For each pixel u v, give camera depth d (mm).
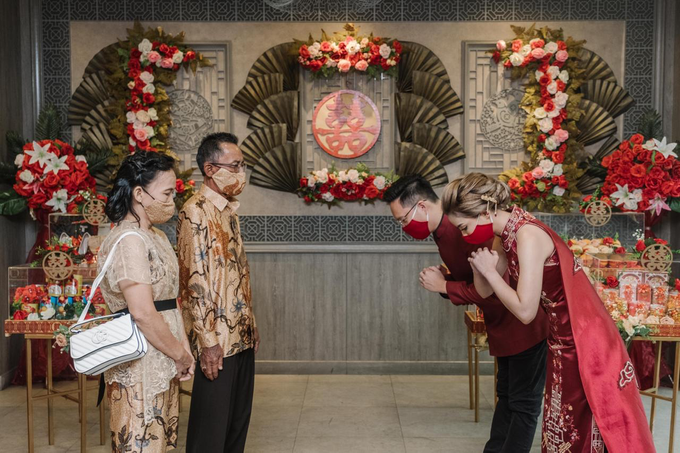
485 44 4488
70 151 4156
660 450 3162
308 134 4562
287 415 3717
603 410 1932
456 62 4516
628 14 4484
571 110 4395
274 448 3217
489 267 2045
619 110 4480
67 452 3170
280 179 4512
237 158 2559
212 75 4531
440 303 4574
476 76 4520
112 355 1917
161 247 2123
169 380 2078
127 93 4430
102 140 4480
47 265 3092
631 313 3086
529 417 2500
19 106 4445
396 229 4578
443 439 3342
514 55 4371
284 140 4488
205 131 4543
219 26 4504
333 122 4520
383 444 3275
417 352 4590
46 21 4500
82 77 4516
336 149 4520
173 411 2189
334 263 4586
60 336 2863
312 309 4598
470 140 4547
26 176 3963
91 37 4504
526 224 2035
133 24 4500
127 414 2014
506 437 2615
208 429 2490
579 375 1995
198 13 4504
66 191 4008
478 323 3430
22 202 4074
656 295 3100
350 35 4465
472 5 4500
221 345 2500
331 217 4586
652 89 4504
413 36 4516
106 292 2080
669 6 4434
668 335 3029
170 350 2051
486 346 3572
